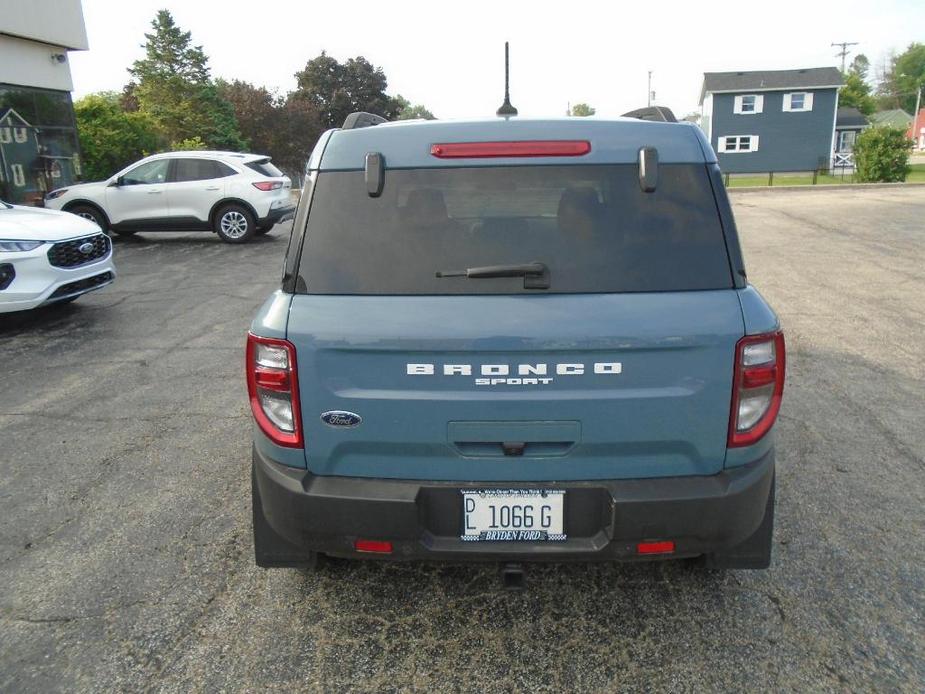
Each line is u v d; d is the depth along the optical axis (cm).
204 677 264
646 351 236
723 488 243
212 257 1252
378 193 251
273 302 255
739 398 241
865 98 7331
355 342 238
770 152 4572
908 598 302
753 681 258
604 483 246
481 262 244
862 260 1120
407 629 290
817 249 1234
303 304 245
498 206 249
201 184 1388
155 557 342
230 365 638
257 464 262
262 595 312
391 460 248
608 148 251
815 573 320
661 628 287
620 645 278
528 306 238
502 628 289
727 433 244
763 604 300
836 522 362
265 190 1405
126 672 266
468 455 245
